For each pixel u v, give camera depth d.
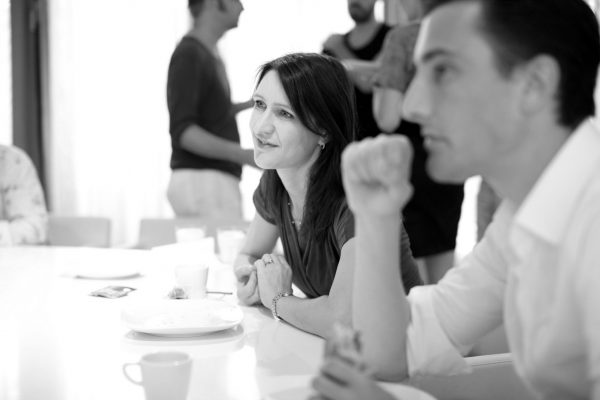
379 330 0.95
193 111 3.27
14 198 2.72
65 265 1.91
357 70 2.71
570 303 0.71
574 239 0.68
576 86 0.71
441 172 0.76
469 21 0.70
